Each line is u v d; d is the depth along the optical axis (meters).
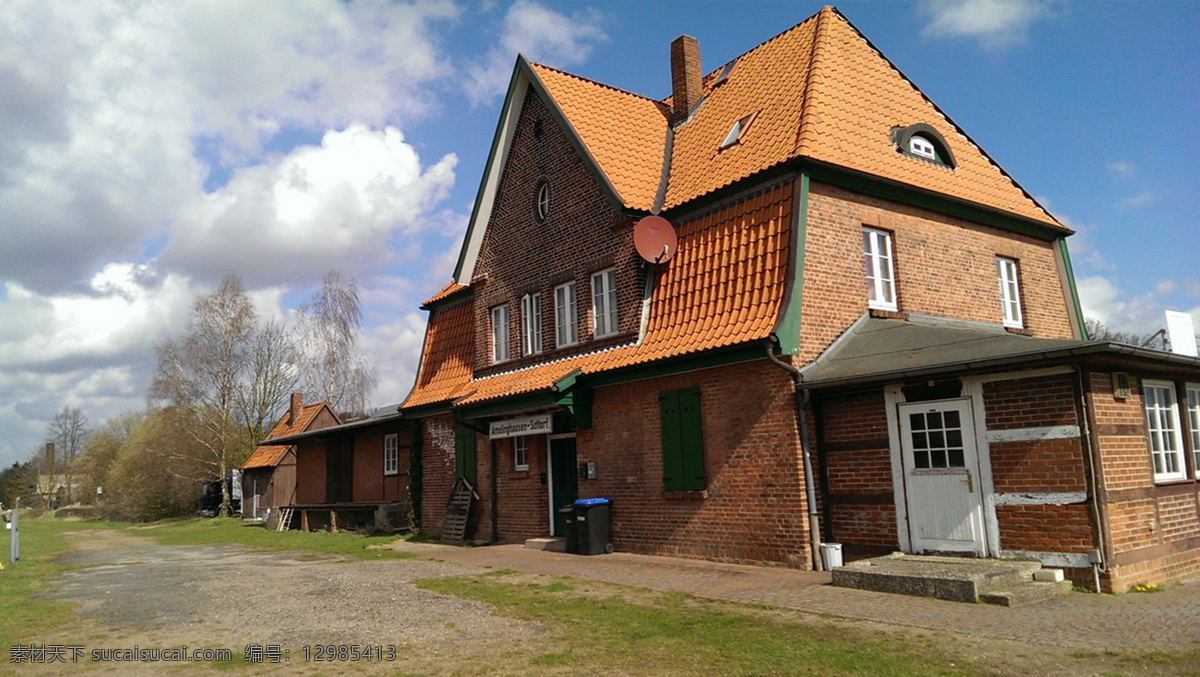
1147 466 9.90
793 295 11.98
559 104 17.12
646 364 13.52
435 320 23.14
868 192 13.68
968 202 14.99
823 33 15.66
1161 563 9.77
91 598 11.62
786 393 11.74
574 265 16.56
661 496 13.62
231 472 48.44
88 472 68.69
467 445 19.25
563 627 8.23
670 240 14.55
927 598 8.91
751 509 12.10
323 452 28.36
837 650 6.90
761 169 13.07
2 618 9.82
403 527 22.34
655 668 6.59
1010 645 6.90
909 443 10.84
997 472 9.91
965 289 15.10
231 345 47.25
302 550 18.48
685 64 18.52
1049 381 9.49
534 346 17.84
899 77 16.58
